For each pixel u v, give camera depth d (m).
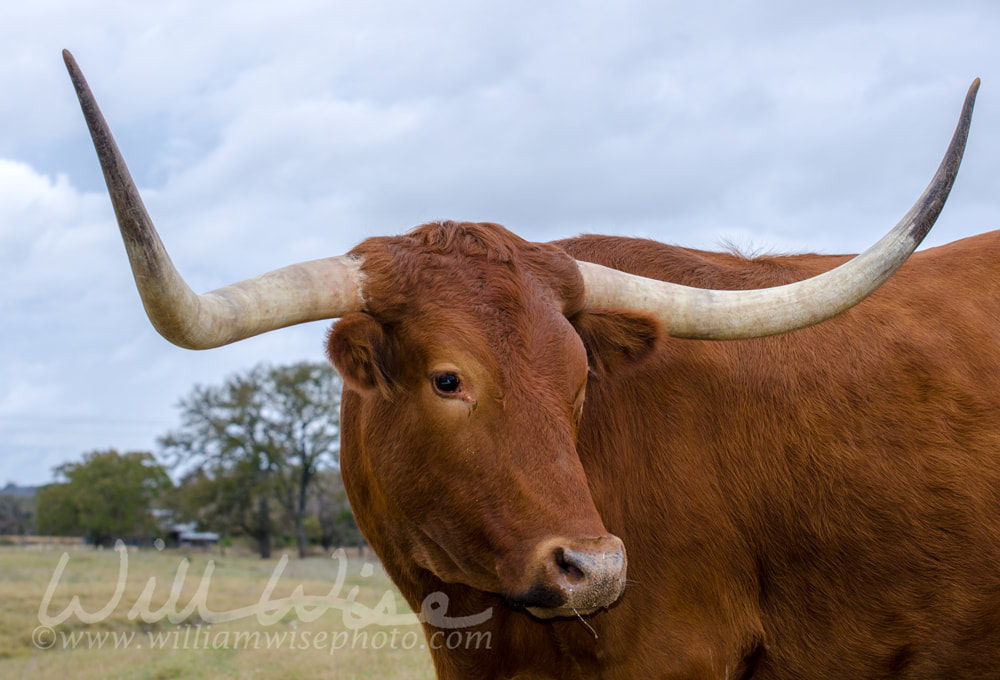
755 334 3.54
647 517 3.67
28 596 13.99
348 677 7.56
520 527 2.92
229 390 65.19
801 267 4.44
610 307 3.56
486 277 3.22
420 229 3.47
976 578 3.79
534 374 3.05
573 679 3.68
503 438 2.99
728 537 3.75
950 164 3.45
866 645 3.83
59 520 65.00
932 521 3.79
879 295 4.25
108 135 2.28
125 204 2.32
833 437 3.83
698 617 3.64
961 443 3.88
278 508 68.00
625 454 3.71
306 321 3.10
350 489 4.00
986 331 4.18
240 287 2.91
